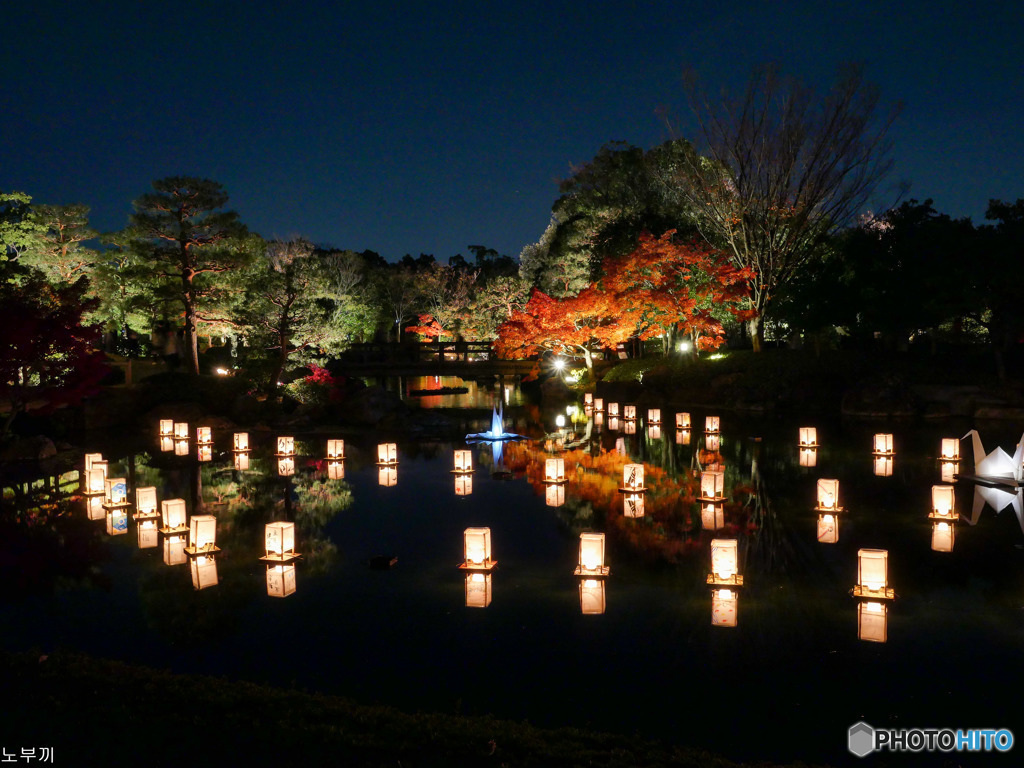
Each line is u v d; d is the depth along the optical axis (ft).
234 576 31.83
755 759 17.47
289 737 16.20
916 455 62.39
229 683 19.54
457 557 34.63
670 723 19.20
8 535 39.24
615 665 22.71
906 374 94.02
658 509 44.16
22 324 62.08
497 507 45.19
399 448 71.97
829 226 108.27
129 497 49.24
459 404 119.96
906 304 95.66
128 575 32.14
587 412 100.32
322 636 25.08
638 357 136.36
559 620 26.43
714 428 77.25
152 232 97.66
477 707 20.08
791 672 22.13
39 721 16.65
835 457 62.08
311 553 35.42
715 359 112.06
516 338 118.52
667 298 105.91
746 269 105.70
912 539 36.83
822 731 18.80
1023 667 22.31
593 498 47.52
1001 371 90.33
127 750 15.43
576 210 154.30
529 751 16.06
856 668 22.38
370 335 190.70
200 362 126.11
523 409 111.04
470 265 256.52
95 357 69.67
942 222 93.09
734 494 48.06
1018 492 47.65
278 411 94.84
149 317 114.21
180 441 76.48
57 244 116.37
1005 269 81.56
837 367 99.81
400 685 21.44
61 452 69.00
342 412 94.94
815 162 105.81
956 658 22.99
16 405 66.69
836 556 34.12
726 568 30.40
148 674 19.86
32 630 25.75
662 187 136.77
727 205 113.09
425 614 27.12
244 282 102.99
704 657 23.22
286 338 97.86
